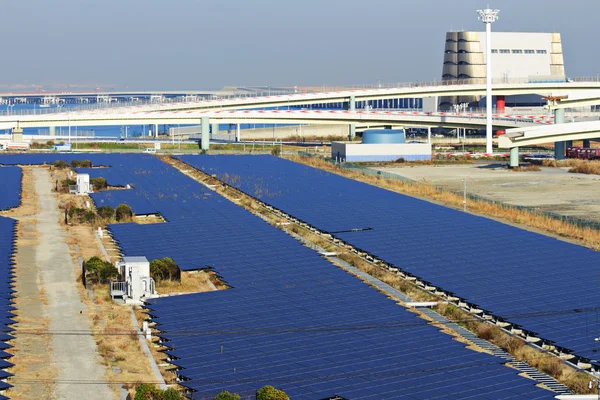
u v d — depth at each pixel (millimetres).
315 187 150875
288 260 99188
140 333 74188
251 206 134875
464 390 60344
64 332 74938
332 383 61438
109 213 125812
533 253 101750
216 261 98562
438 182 168125
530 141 188000
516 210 130750
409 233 113062
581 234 115250
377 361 66250
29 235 113812
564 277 91125
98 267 91625
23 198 141750
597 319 76938
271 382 61625
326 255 102688
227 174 165125
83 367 66750
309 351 68500
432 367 65125
